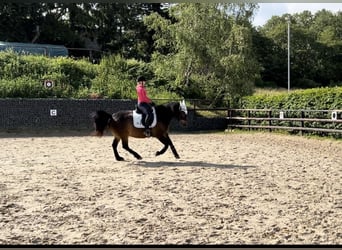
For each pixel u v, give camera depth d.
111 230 6.09
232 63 29.12
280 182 9.62
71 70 30.28
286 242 5.57
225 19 30.00
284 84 59.22
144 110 12.38
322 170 11.33
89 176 10.36
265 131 23.62
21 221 6.57
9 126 24.39
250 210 7.18
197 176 10.34
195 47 29.61
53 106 25.28
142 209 7.25
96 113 12.45
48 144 18.25
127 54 48.44
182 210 7.17
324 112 19.91
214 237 5.78
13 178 10.09
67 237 5.80
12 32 42.03
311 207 7.39
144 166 11.91
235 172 10.94
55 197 8.13
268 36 63.94
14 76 27.91
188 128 27.12
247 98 26.56
